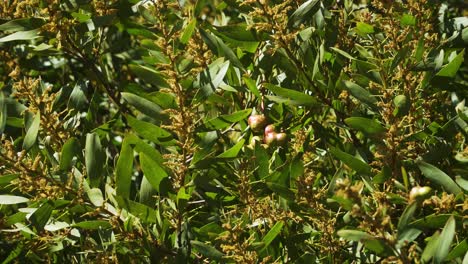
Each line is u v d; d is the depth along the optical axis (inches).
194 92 60.8
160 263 60.3
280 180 59.4
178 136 60.3
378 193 55.9
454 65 60.9
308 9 62.2
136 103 60.4
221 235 57.6
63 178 60.1
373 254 60.2
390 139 57.2
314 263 58.2
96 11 69.7
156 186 59.7
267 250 60.1
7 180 58.8
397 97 58.5
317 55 62.8
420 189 55.4
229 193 62.9
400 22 63.3
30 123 62.4
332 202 57.8
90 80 73.2
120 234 59.6
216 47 62.9
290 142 64.0
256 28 61.6
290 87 64.6
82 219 62.4
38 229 59.4
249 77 62.3
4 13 68.1
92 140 60.6
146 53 73.8
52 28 65.8
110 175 65.9
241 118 60.6
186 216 62.4
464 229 57.0
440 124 63.7
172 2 69.1
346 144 61.3
